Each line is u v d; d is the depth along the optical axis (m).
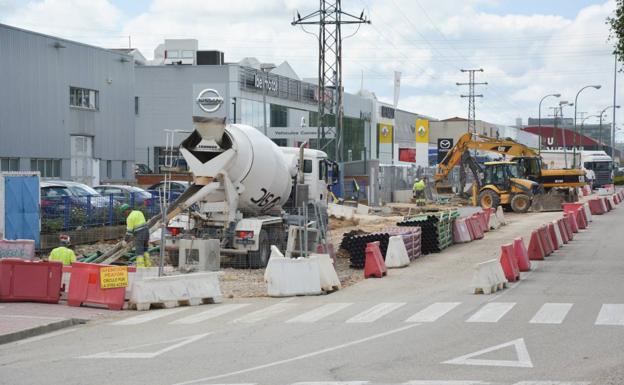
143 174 98.81
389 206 101.44
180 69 114.56
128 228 40.66
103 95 93.56
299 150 52.81
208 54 125.44
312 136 89.12
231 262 45.16
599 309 28.47
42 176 84.19
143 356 21.77
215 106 46.53
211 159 43.97
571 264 44.12
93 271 31.98
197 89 112.12
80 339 25.38
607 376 17.95
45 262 32.62
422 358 20.52
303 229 44.56
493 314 27.81
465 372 18.69
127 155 98.19
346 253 52.03
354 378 18.25
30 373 19.84
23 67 81.00
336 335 24.50
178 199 43.97
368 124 161.75
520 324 25.61
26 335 26.08
